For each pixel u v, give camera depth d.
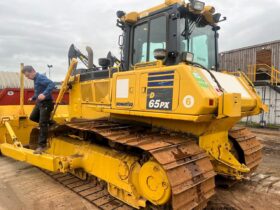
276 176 5.58
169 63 3.86
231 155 4.39
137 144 3.42
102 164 4.27
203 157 3.57
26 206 4.10
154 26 4.09
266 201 4.35
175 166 3.17
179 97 3.30
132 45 4.47
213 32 4.75
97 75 4.92
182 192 3.12
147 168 3.41
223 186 4.89
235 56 19.12
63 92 5.40
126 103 3.95
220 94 3.40
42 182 5.05
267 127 14.27
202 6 3.88
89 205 4.12
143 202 3.59
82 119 5.14
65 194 4.51
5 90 6.52
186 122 3.76
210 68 4.66
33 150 5.08
